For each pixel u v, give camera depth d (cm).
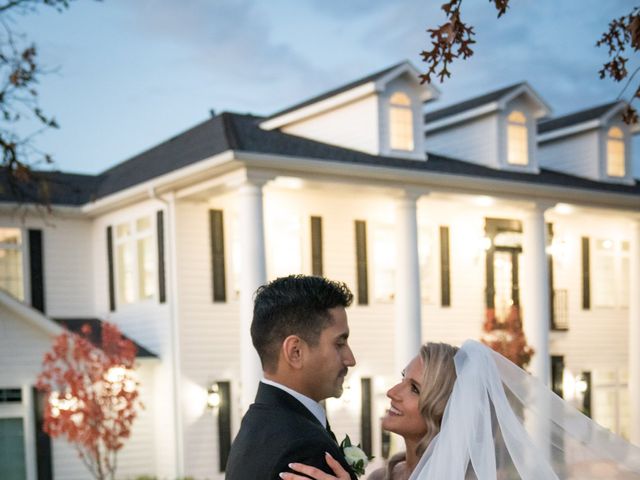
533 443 285
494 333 1620
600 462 290
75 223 1634
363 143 1520
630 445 295
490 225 1756
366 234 1584
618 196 1733
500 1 359
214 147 1345
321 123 1603
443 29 353
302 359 241
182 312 1405
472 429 282
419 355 312
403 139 1541
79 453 1273
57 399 1248
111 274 1587
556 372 1847
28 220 1570
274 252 1485
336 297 245
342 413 1539
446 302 1684
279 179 1293
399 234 1445
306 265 1506
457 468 279
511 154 1720
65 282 1612
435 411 300
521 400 295
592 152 1908
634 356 1866
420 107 1557
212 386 1415
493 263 1752
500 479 281
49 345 1384
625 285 1995
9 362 1357
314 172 1328
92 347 1284
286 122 1636
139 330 1507
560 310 1862
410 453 321
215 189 1340
